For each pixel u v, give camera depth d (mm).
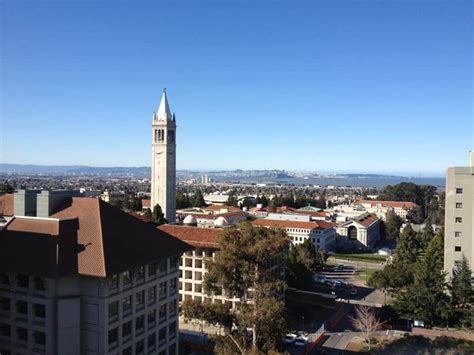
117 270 61281
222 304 70312
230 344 68312
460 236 115688
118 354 64062
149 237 73250
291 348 91000
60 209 73125
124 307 65438
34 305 62344
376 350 89812
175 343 78125
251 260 71125
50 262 60625
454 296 106438
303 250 158250
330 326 106688
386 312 109312
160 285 74062
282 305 66188
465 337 96312
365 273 174375
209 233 108625
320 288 145875
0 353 64875
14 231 66875
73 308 61375
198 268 105312
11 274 63688
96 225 66938
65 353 60844
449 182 117375
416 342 92812
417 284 106375
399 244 177500
